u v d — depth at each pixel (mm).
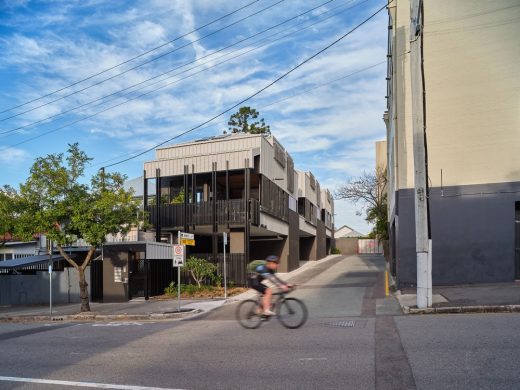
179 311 15633
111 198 16891
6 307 22328
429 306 11898
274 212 27891
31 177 16672
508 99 15883
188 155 25531
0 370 7918
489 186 15820
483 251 15703
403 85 17125
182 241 16938
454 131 16219
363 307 13898
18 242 30750
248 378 6562
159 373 7125
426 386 5742
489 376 5949
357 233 78938
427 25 16516
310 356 7582
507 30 15969
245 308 11883
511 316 10141
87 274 22156
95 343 10219
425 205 12328
